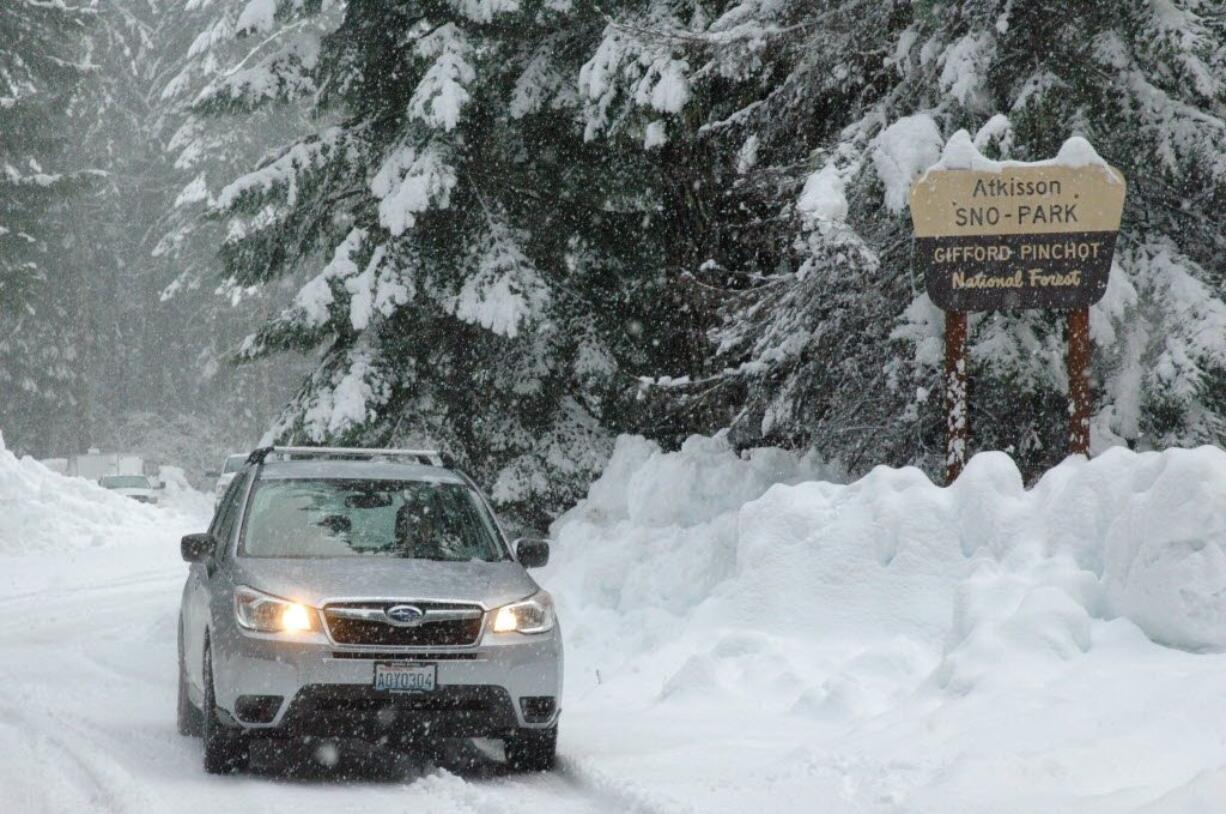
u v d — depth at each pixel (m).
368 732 21.05
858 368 40.78
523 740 22.22
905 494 30.14
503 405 56.44
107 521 88.56
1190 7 38.84
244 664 20.86
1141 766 17.86
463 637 21.36
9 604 53.34
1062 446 38.41
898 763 19.17
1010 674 23.19
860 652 27.88
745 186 41.47
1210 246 39.12
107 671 35.47
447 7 54.94
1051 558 27.23
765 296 39.88
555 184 57.41
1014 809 16.27
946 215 31.83
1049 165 31.67
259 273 59.03
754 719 25.22
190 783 20.95
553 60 55.59
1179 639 23.92
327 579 21.70
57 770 21.50
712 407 47.84
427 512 24.97
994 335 37.69
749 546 31.44
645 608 34.84
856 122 39.97
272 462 26.84
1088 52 38.16
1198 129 37.44
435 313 55.25
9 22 133.38
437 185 52.12
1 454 88.19
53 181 135.62
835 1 40.72
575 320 57.00
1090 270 31.66
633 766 21.12
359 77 56.38
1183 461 25.16
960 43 37.09
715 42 40.84
